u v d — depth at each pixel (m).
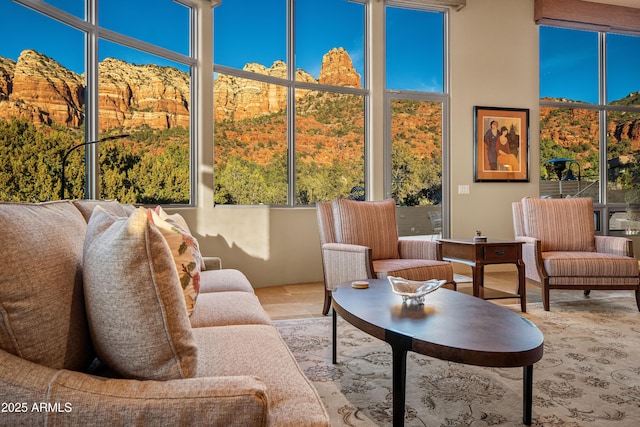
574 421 1.67
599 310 3.49
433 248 3.37
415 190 5.39
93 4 3.50
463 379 2.08
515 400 1.86
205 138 4.33
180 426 0.76
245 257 4.53
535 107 5.64
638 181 6.09
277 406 0.92
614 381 2.06
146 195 4.02
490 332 1.52
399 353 1.51
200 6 4.30
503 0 5.54
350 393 1.92
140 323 0.86
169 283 0.89
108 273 0.86
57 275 0.92
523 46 5.61
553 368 2.22
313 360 2.34
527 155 5.61
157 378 0.88
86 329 0.98
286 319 3.26
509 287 4.47
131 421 0.76
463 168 5.44
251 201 4.74
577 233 3.92
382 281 2.54
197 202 4.35
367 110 5.27
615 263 3.45
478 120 5.45
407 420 1.68
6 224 0.87
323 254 3.46
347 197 5.21
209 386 0.80
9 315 0.81
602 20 5.69
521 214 4.17
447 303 1.99
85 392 0.78
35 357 0.84
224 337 1.34
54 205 1.25
